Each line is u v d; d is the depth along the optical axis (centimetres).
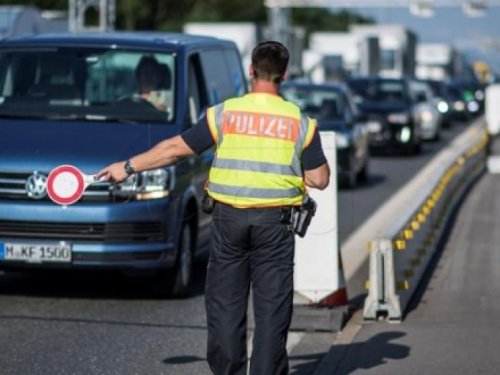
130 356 1750
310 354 1750
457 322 1956
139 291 2286
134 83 2295
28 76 2309
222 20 14225
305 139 1340
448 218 3425
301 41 9525
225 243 1348
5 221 2078
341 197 4147
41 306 2120
